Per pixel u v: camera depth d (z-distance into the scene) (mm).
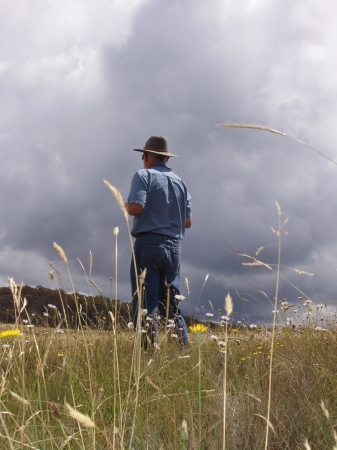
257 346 3855
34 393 2453
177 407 2232
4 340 3174
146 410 2234
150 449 1926
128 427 2031
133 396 2332
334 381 2592
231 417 2227
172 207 4637
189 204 4973
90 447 1578
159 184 4594
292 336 4012
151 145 4855
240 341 3984
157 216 4516
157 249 4418
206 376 2887
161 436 2029
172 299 4488
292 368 2959
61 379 2602
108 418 2248
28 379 2674
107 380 2734
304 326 4188
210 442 1949
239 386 2693
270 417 2260
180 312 4449
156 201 4543
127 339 3662
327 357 3199
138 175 4559
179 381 2613
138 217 4547
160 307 4496
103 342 3494
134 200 4414
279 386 2664
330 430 2041
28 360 2996
